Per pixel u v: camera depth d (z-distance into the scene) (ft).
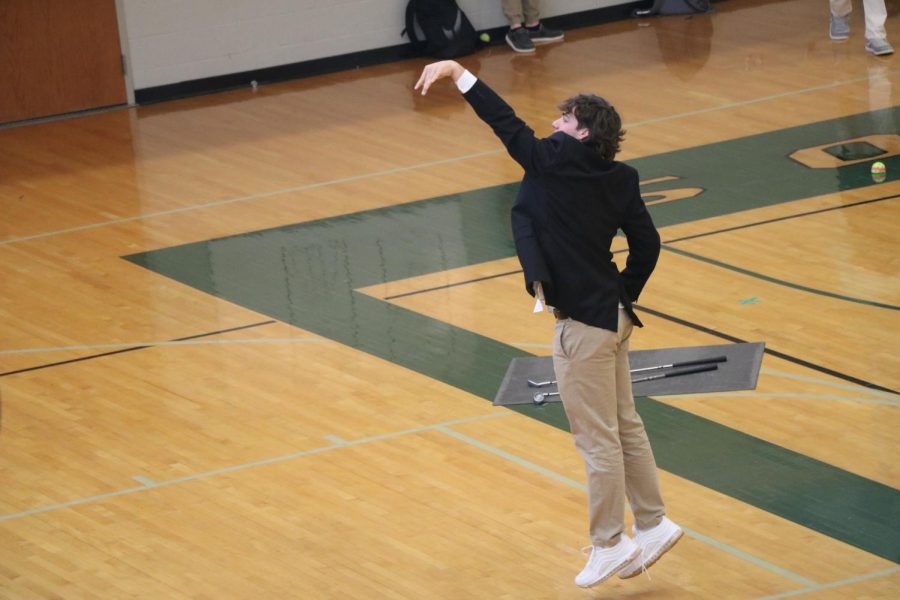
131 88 68.69
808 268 46.11
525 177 27.84
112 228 52.60
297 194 55.42
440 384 39.34
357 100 68.28
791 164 56.08
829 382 38.37
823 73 68.28
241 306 45.21
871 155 56.59
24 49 65.72
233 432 37.06
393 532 32.07
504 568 30.45
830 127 60.34
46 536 32.32
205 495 33.96
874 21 70.18
